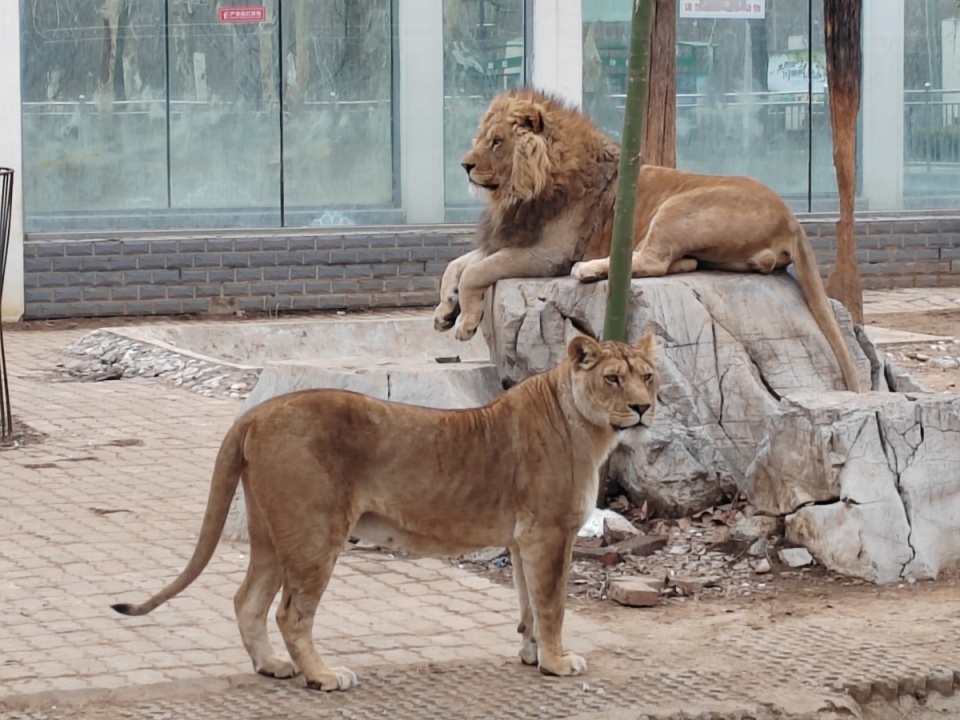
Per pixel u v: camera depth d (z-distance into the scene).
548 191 11.77
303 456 7.56
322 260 23.50
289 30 23.97
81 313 22.72
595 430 7.91
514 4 24.73
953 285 25.91
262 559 7.91
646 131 17.28
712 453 11.14
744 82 25.83
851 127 17.86
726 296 11.45
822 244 25.30
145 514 11.70
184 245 22.97
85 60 23.16
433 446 7.80
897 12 26.22
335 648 8.52
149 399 16.70
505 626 8.98
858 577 9.92
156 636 8.70
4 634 8.71
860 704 7.92
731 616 9.27
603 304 11.25
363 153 24.47
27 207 23.12
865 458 10.09
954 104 26.61
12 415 15.66
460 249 24.03
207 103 23.78
